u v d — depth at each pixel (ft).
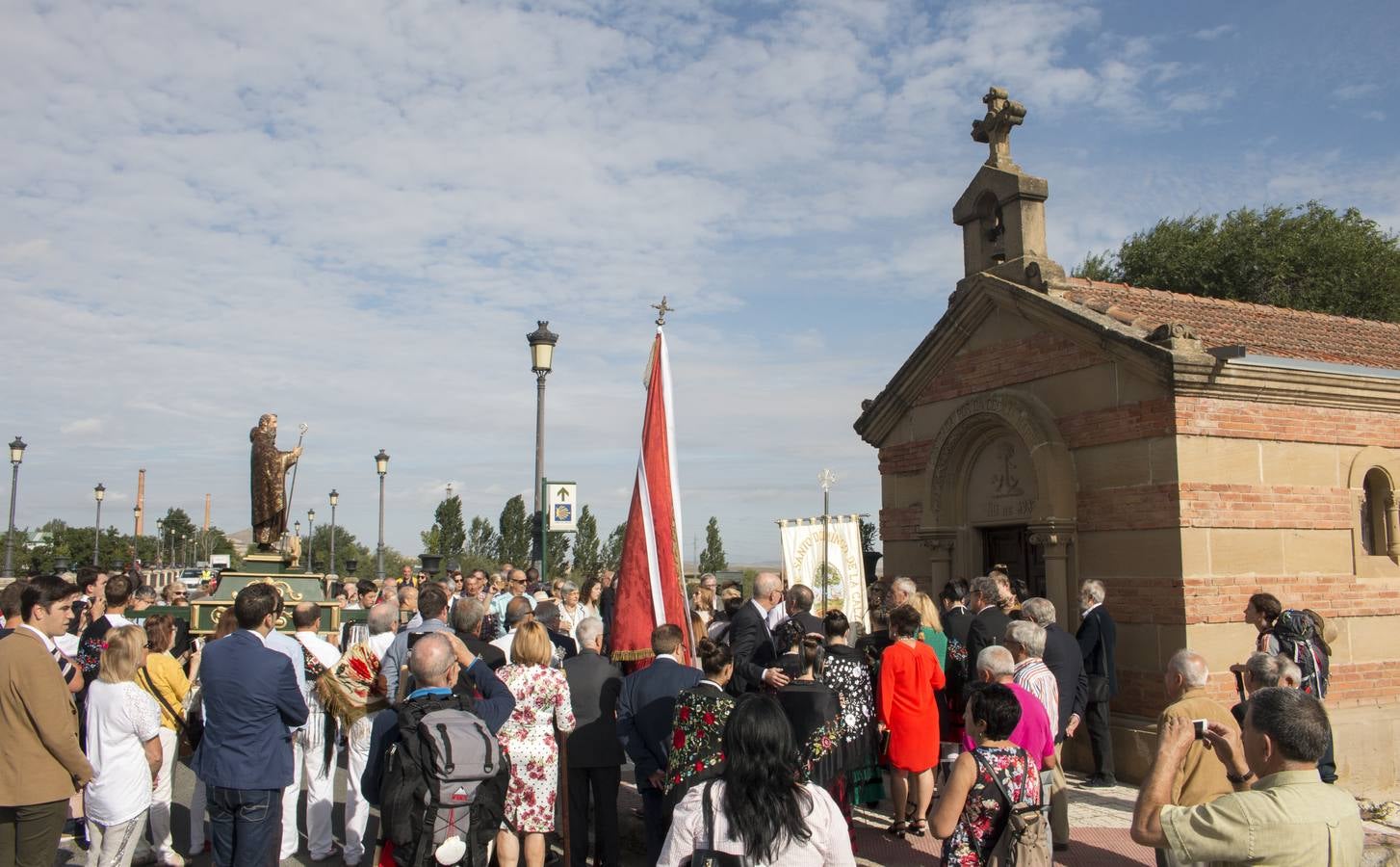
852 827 25.31
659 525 26.43
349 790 25.66
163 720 25.64
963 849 15.65
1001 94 39.88
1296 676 18.94
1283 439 32.73
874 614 29.25
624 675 26.40
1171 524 30.68
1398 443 35.35
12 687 18.15
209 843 27.86
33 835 18.29
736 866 11.93
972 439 39.04
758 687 24.48
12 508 100.78
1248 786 13.56
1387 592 34.09
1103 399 33.27
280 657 20.52
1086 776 31.89
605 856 23.57
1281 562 32.19
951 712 29.27
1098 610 30.45
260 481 47.09
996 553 38.81
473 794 16.97
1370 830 25.70
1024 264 37.42
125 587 30.30
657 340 27.73
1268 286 99.14
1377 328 47.47
